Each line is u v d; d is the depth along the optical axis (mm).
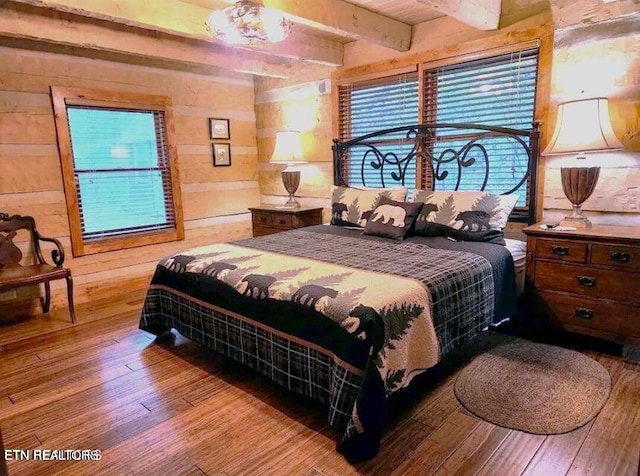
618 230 2625
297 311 2074
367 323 1796
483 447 1823
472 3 2902
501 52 3283
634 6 2613
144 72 4195
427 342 2033
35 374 2586
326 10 3041
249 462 1782
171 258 2916
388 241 3119
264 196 5359
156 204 4473
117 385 2439
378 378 1759
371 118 4230
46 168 3648
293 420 2076
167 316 2963
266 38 2861
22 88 3467
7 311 3527
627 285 2469
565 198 3061
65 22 3150
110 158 4082
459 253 2691
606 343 2781
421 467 1717
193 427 2031
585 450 1785
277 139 4547
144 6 2883
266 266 2514
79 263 3922
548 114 3092
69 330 3283
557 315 2770
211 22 2742
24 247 3570
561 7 2889
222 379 2494
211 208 4914
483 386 2291
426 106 3787
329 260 2598
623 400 2125
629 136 2732
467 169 3615
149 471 1742
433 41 3668
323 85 4508
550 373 2404
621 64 2715
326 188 4691
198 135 4707
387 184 4195
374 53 4078
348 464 1751
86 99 3812
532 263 2826
